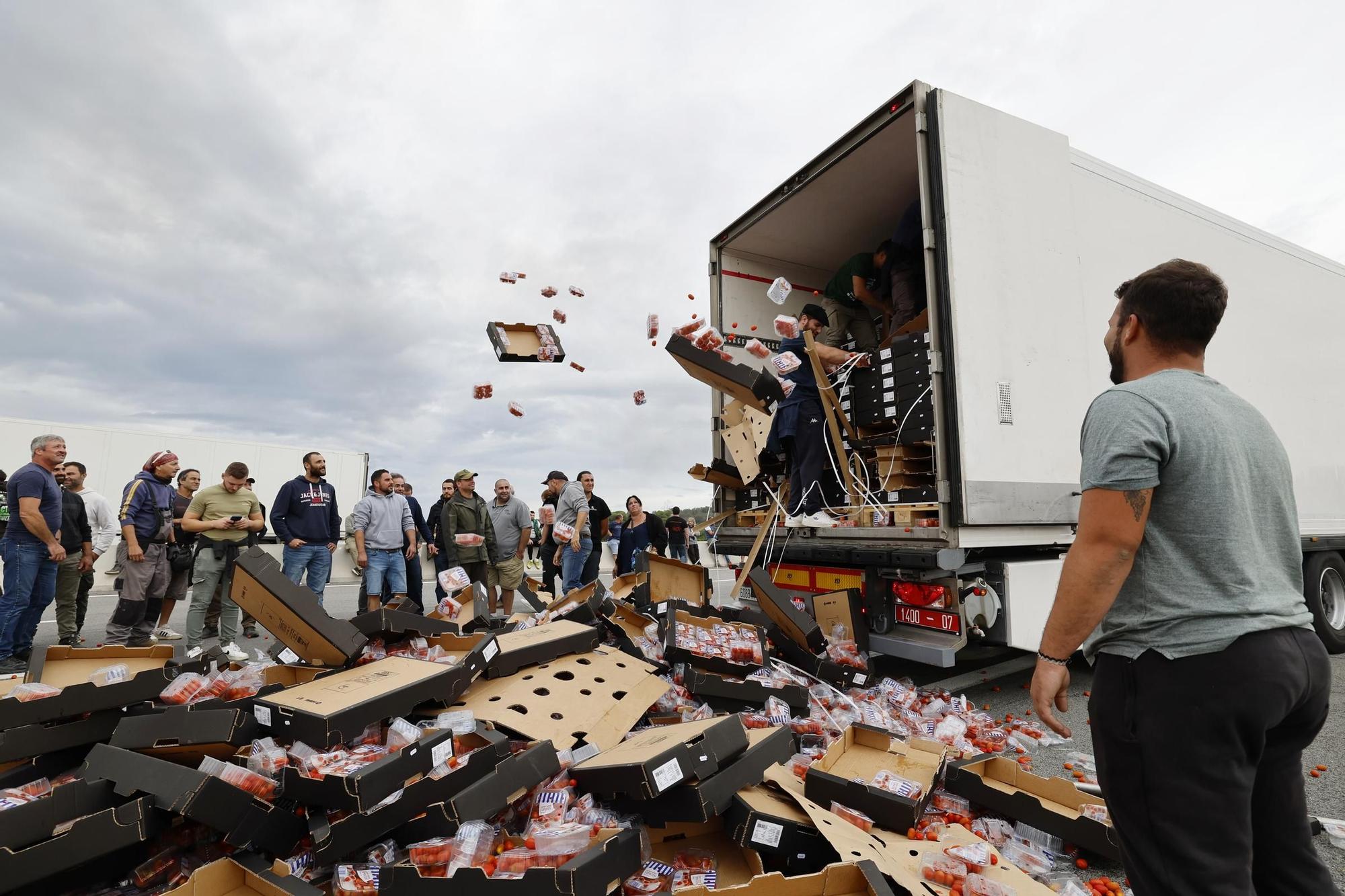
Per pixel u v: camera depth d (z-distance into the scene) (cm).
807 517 420
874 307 545
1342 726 357
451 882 152
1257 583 124
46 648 244
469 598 405
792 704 299
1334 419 569
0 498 549
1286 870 131
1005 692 421
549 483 833
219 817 165
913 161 459
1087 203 409
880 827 202
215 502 552
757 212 495
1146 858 122
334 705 196
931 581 357
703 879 172
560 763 206
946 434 336
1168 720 121
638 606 379
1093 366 395
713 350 360
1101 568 129
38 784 189
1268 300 527
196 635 538
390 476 662
